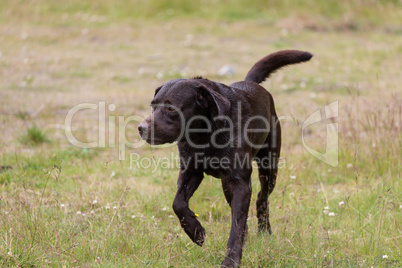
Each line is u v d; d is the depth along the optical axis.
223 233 7.54
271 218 8.38
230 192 6.97
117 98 15.55
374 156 10.30
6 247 6.57
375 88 15.86
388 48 21.16
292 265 6.72
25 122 13.07
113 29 24.69
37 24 24.81
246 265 6.74
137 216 8.15
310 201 8.91
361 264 6.69
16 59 19.77
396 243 7.34
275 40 22.89
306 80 17.31
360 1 26.19
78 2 27.17
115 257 6.72
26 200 7.97
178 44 22.50
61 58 20.30
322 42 22.62
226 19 26.28
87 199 8.70
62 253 6.73
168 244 7.07
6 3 26.55
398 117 11.47
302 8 26.50
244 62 19.62
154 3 27.09
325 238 7.28
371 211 8.45
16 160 10.41
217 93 6.67
